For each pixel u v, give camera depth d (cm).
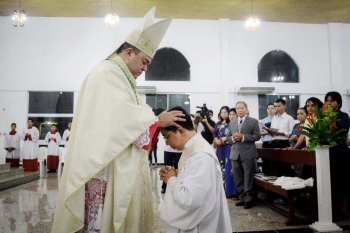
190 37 1092
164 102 1092
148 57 169
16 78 1048
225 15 1054
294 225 316
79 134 144
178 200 142
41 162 880
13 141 878
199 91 1079
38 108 1064
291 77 1120
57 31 1066
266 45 1098
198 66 1087
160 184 612
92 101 148
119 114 146
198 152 153
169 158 517
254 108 1085
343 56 1109
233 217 354
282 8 990
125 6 977
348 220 334
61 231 150
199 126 540
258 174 457
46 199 489
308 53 1109
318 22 1109
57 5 968
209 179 146
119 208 142
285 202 438
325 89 1102
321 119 306
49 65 1059
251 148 407
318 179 307
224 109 521
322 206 300
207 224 152
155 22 164
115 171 147
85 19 1071
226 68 1073
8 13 1029
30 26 1059
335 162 338
